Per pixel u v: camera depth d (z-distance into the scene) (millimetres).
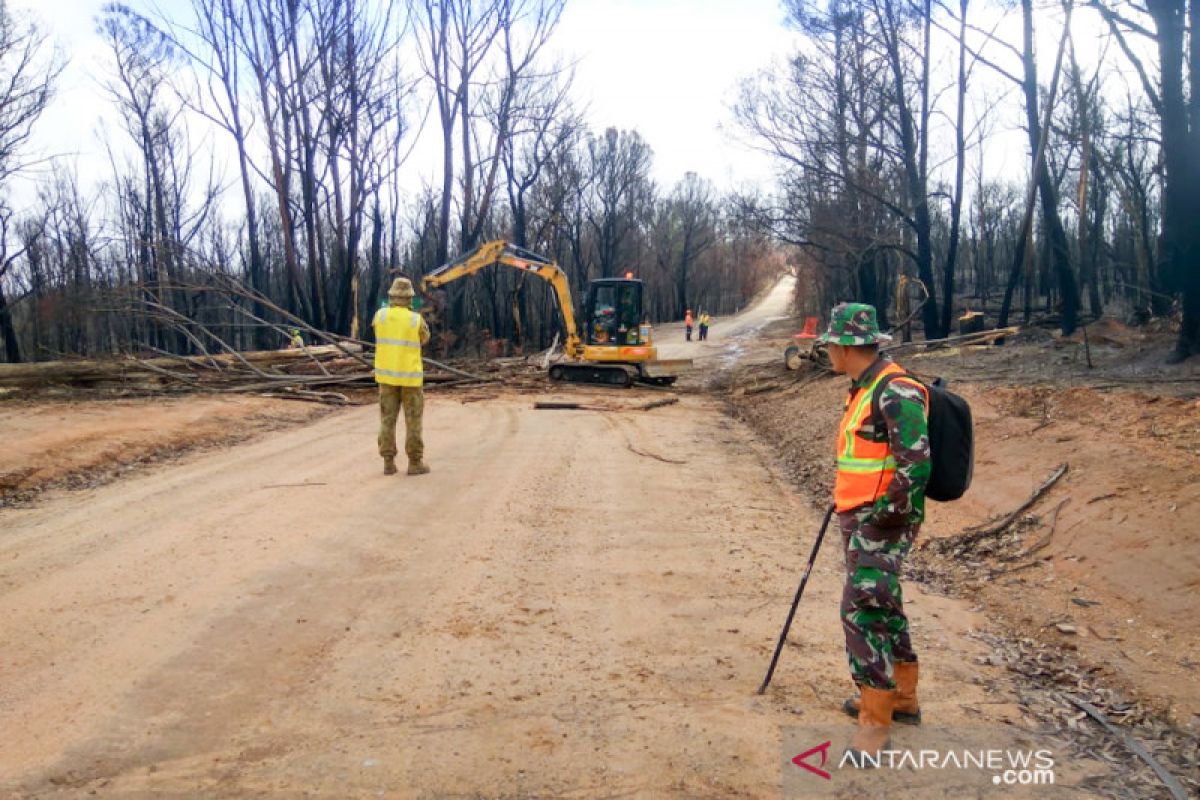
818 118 27812
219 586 5703
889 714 3715
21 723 3887
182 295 31641
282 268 49812
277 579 5867
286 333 21266
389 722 3949
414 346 9414
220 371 18125
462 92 34531
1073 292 19109
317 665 4555
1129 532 6086
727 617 5410
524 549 6816
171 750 3676
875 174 27250
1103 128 27312
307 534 6977
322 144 33938
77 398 15305
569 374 23094
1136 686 4426
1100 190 36844
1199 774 3631
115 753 3641
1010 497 7535
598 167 63750
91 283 37562
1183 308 12055
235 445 11852
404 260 49625
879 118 27859
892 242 26984
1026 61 20969
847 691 4344
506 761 3611
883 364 3672
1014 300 51469
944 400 3617
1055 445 8281
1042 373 13047
